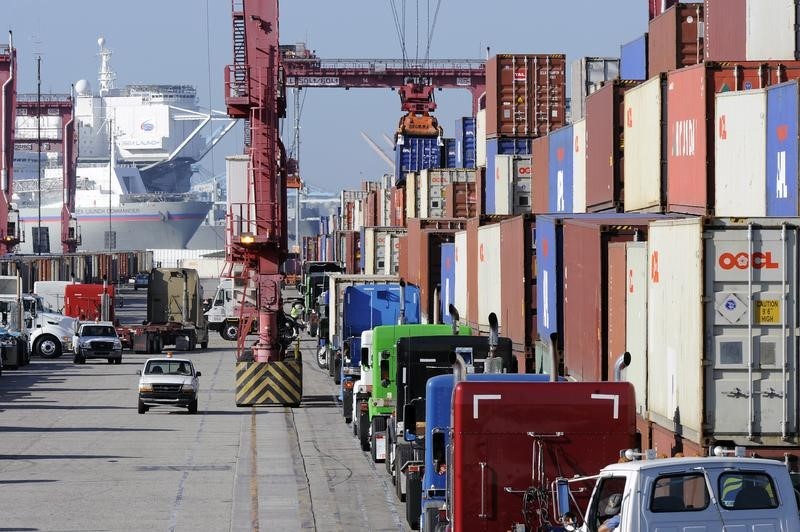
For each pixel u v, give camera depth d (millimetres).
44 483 73000
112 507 65250
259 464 81312
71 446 89500
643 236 60500
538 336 74375
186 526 60438
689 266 46750
